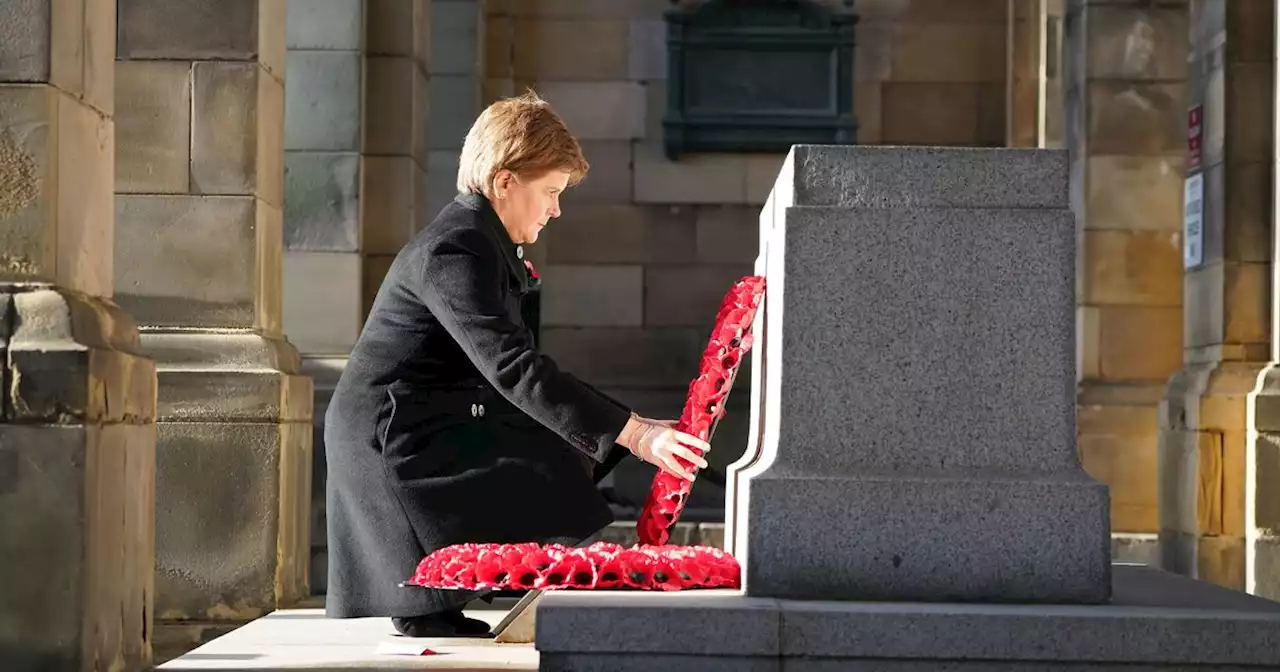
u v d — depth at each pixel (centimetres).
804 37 1375
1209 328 999
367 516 520
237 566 773
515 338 491
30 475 500
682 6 1395
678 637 391
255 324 794
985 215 424
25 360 500
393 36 1099
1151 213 1152
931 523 418
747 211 1388
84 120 554
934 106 1400
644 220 1388
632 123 1394
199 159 790
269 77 818
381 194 1097
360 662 504
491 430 528
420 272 509
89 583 506
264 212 810
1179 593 447
